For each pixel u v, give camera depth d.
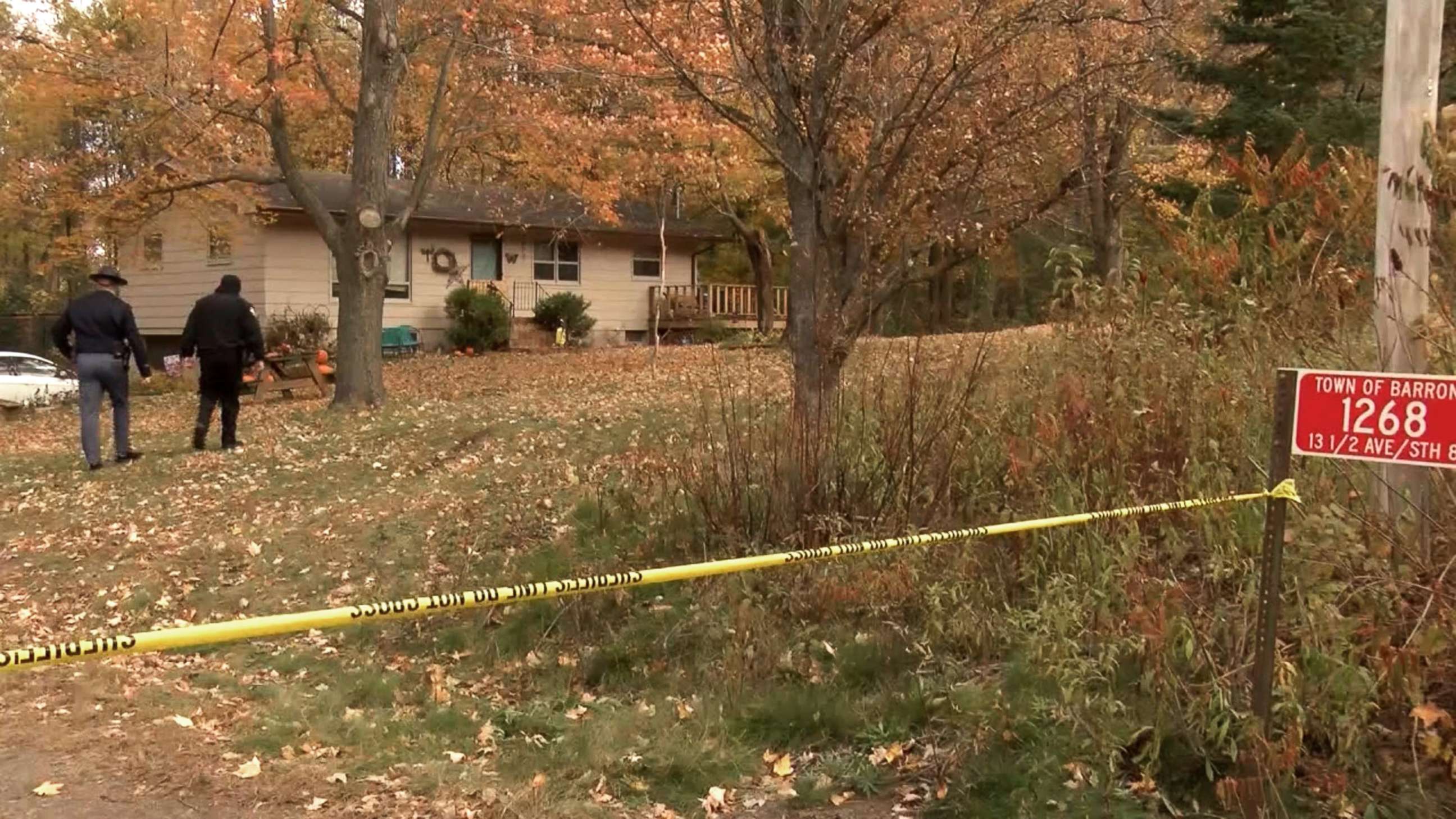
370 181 14.88
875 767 4.56
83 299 11.60
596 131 17.33
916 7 7.02
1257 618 3.99
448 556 7.80
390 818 4.32
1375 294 4.80
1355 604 4.18
